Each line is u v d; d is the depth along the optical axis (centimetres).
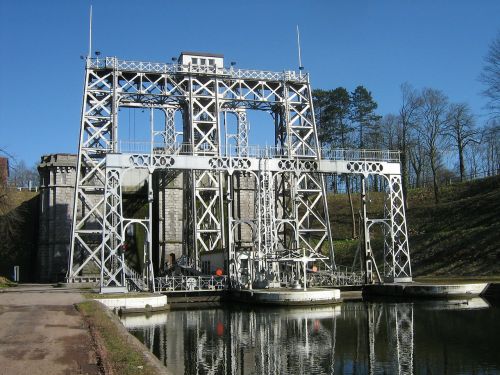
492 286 4319
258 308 4097
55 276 5628
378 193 8450
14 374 1298
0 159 5416
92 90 5191
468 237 5709
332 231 7688
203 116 5834
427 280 5022
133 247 5931
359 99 8231
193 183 5378
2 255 6116
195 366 2270
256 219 4812
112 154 4434
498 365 2186
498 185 6875
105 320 2217
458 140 7738
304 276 4294
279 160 4884
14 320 2211
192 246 5475
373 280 5059
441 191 7538
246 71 5638
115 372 1331
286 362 2330
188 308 4178
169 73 5419
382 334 2908
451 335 2814
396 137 8356
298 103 5716
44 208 5834
